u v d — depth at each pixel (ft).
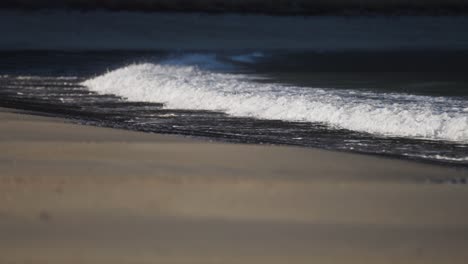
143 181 77.00
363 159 93.76
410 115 133.28
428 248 54.49
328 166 87.97
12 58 359.66
